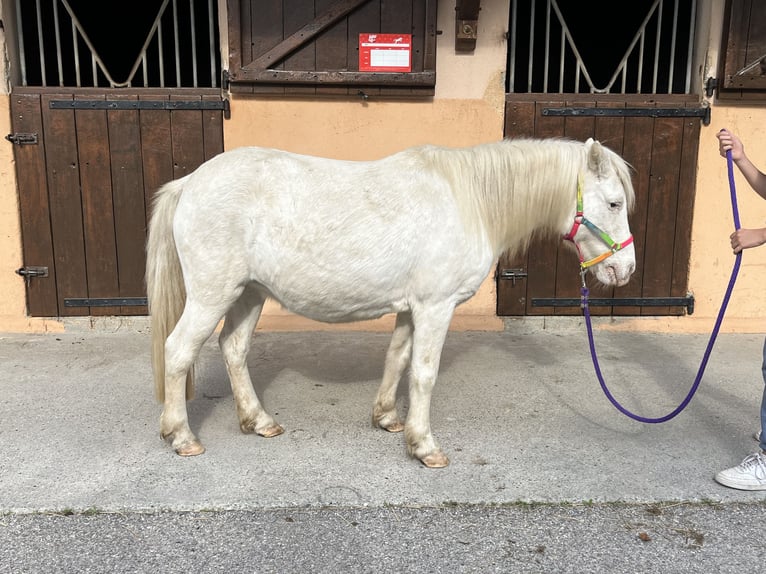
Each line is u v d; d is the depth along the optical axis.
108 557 1.96
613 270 2.53
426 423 2.54
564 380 3.49
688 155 4.19
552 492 2.33
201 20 4.66
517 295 4.33
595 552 2.01
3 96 3.92
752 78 4.02
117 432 2.78
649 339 4.25
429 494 2.30
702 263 4.33
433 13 3.91
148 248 2.60
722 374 3.60
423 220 2.38
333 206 2.38
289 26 3.93
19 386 3.29
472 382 3.45
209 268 2.40
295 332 4.30
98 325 4.23
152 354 2.61
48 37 4.48
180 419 2.56
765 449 2.37
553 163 2.49
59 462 2.50
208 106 4.01
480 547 2.03
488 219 2.51
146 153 4.04
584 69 4.23
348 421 2.95
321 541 2.04
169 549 2.00
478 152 2.54
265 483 2.36
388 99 4.09
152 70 4.77
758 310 4.39
